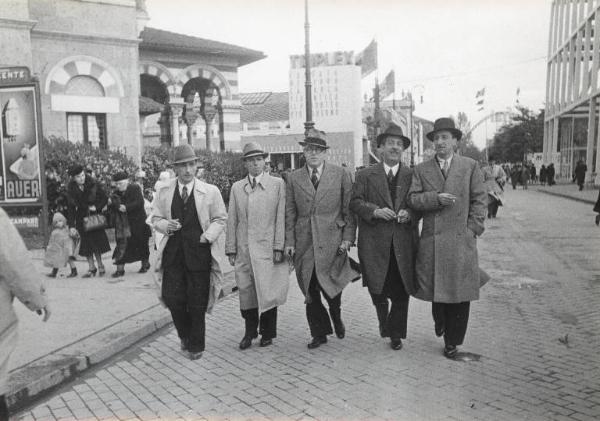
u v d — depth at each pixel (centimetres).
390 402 420
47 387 471
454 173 516
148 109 2286
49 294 798
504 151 6775
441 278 509
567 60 4362
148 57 2492
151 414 418
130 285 862
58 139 1408
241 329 647
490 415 393
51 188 1235
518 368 484
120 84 1680
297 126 3572
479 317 657
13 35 1365
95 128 1675
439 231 514
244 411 415
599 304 708
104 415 419
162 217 555
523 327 611
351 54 3284
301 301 776
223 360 534
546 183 4531
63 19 1580
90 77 1642
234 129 2736
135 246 948
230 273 965
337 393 440
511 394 429
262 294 550
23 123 1086
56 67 1579
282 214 567
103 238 945
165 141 2672
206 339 609
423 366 495
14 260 318
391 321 541
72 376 502
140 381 488
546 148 5331
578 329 600
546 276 888
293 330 630
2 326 324
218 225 546
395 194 539
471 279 507
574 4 4084
